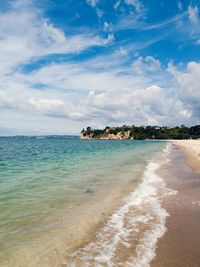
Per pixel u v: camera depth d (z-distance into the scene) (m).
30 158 33.62
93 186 15.27
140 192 14.01
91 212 10.39
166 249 7.25
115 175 19.30
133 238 7.97
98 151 50.94
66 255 6.83
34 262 6.43
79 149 59.47
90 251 7.09
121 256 6.82
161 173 20.66
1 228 8.48
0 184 15.30
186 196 13.21
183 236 8.14
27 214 9.91
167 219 9.72
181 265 6.39
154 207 11.25
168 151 51.34
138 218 9.80
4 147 68.94
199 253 7.03
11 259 6.54
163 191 14.32
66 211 10.43
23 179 17.11
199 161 29.89
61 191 13.81
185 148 61.22
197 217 9.97
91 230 8.55
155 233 8.38
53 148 64.44
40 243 7.48
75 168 23.06
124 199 12.49
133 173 20.34
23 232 8.22
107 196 12.96
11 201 11.59
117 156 37.53
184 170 22.45
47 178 17.59
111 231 8.50
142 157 35.84
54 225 8.89
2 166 24.38
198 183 16.66
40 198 12.27
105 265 6.36
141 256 6.83
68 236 8.02
